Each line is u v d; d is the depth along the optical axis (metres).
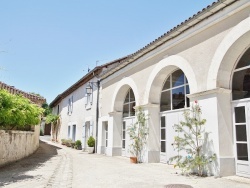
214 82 7.66
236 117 7.51
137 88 12.09
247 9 6.99
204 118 7.82
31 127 13.94
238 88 7.58
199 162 7.41
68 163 10.49
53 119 29.52
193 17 8.22
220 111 7.48
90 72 17.77
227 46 7.41
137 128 11.48
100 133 15.88
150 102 11.00
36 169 8.63
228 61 7.62
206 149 7.62
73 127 22.75
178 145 8.47
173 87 10.46
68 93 25.73
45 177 7.21
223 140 7.34
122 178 7.18
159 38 9.95
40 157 12.52
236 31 7.19
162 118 10.89
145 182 6.61
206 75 8.04
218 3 7.33
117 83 14.29
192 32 8.72
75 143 19.61
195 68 8.52
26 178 7.00
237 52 7.52
